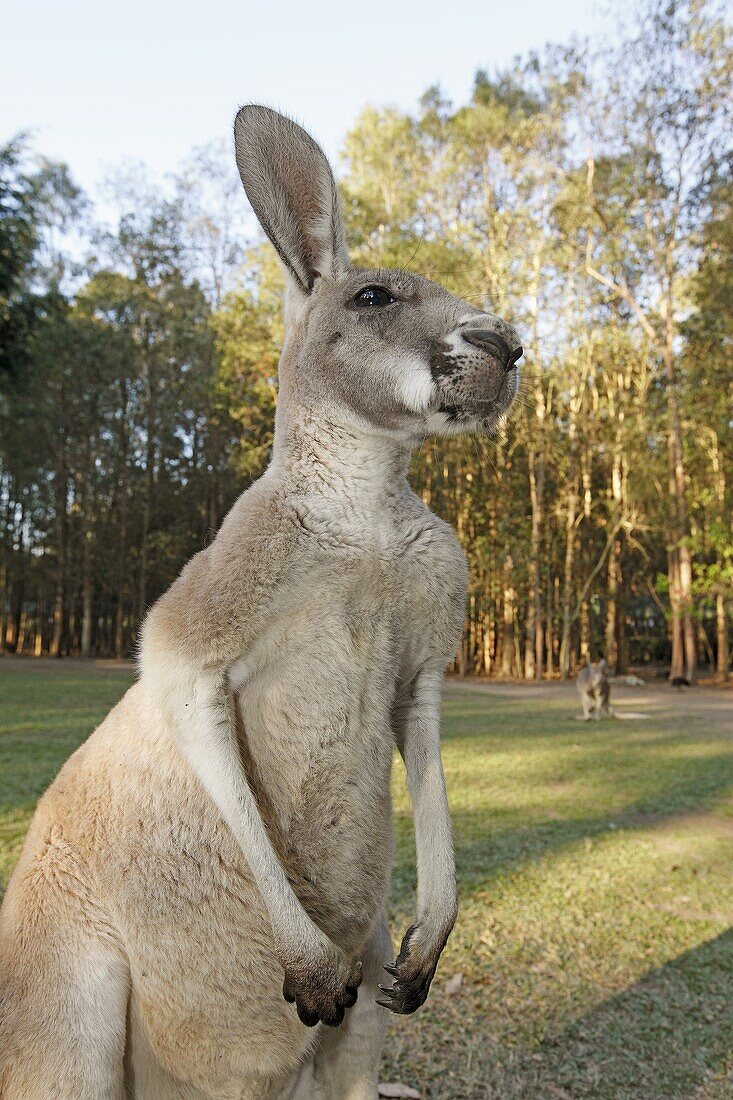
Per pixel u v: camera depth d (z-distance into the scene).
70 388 12.78
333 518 0.83
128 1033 0.85
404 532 0.85
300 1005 0.78
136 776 0.85
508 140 8.78
